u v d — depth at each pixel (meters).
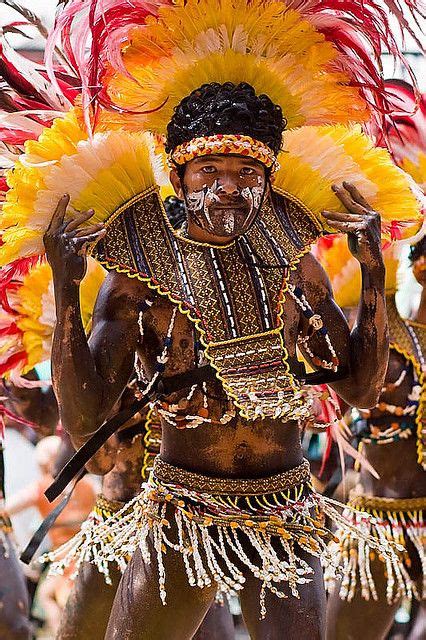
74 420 6.16
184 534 6.35
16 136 6.90
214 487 6.34
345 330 6.63
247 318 6.34
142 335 6.37
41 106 6.98
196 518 6.31
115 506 8.30
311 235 6.76
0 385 9.02
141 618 6.36
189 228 6.53
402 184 6.98
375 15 6.67
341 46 6.70
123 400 8.01
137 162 6.58
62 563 6.79
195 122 6.23
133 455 8.23
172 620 6.38
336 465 10.26
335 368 6.58
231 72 6.54
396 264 9.25
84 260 6.14
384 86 7.07
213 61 6.52
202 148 6.18
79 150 6.46
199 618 6.52
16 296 7.98
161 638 6.38
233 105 6.18
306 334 6.60
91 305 7.94
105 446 8.09
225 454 6.37
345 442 8.26
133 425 8.18
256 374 6.30
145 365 6.49
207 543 6.23
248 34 6.52
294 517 6.37
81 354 6.09
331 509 6.67
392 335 9.21
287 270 6.49
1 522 8.91
